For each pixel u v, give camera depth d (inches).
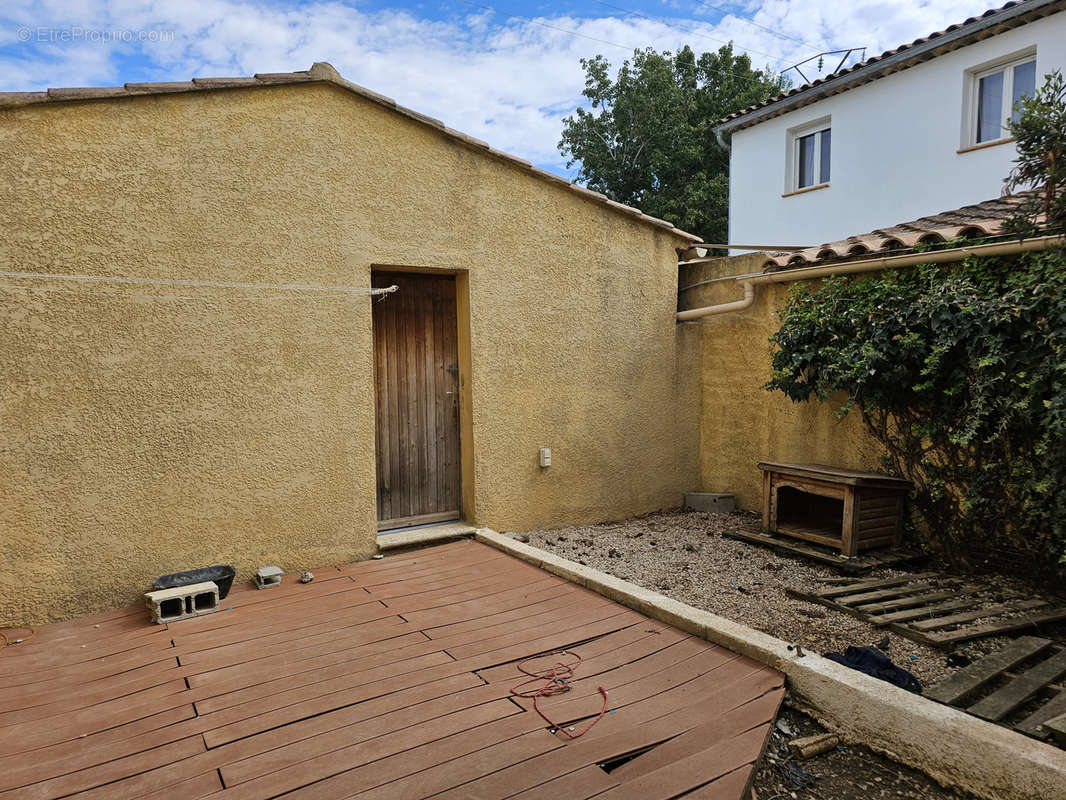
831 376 213.3
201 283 167.9
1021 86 342.6
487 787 91.5
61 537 152.8
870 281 205.0
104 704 114.8
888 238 202.1
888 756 106.1
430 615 155.0
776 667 125.9
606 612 156.9
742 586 180.5
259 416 177.3
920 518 200.4
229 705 114.0
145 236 160.7
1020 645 135.4
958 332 175.5
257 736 104.4
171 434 165.5
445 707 113.1
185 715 110.8
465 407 220.2
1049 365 156.0
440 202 205.9
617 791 90.5
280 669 127.6
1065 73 315.3
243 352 174.4
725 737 103.7
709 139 799.1
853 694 111.3
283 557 182.5
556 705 113.7
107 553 158.2
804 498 251.6
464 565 191.6
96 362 155.6
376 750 100.4
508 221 220.5
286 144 178.9
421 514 219.3
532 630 146.4
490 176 216.1
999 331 168.6
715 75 837.2
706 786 91.7
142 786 92.0
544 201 229.0
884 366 195.6
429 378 219.0
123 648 137.7
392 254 197.3
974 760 95.3
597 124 820.0
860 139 408.8
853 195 414.6
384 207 195.5
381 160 194.5
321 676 124.6
